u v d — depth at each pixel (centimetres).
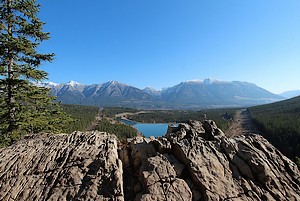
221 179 876
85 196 816
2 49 1482
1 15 1588
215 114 18825
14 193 860
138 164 992
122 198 812
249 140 1108
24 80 1534
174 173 894
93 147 1058
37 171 947
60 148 1088
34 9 1708
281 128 7444
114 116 18562
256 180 905
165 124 16175
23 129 1581
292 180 920
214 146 1033
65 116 1852
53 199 817
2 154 1094
